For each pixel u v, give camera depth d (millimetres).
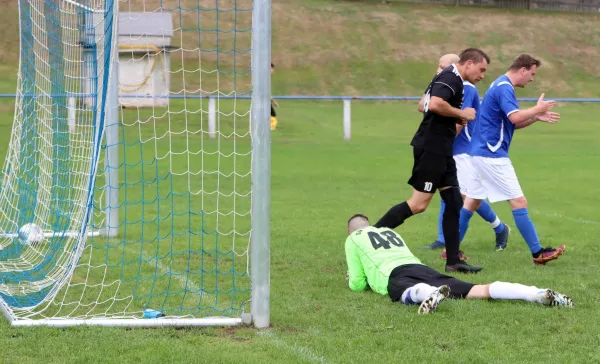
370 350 6797
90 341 7051
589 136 35406
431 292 8031
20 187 11672
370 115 42000
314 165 24250
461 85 10047
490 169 10938
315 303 8438
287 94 47344
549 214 15984
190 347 6859
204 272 10039
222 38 48500
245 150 26453
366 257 8875
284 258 10992
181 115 32656
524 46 59344
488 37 60250
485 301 8312
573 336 7180
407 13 63094
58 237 10219
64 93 10703
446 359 6512
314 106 43938
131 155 24188
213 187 18984
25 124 11641
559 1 70125
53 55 11008
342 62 52906
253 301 7547
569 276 9930
